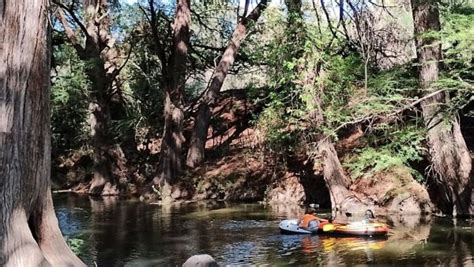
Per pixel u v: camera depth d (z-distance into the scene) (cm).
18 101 607
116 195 2741
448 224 1614
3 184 596
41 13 627
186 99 3319
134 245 1434
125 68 3072
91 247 1412
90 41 2734
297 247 1371
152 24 2639
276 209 2095
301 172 2295
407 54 1606
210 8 2969
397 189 1894
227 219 1856
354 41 1305
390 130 1426
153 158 2958
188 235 1566
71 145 3272
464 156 1644
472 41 1096
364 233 1474
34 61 620
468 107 1956
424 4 1423
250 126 3017
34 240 612
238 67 3123
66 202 2470
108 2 2956
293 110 1977
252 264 1199
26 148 613
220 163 2612
